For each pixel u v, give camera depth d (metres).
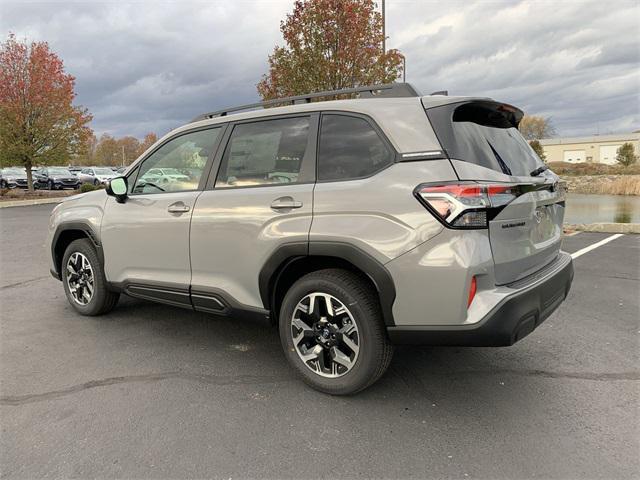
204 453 2.50
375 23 12.08
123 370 3.52
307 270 3.29
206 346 4.00
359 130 3.03
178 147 3.97
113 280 4.34
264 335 4.27
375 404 3.00
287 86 12.17
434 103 2.89
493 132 3.17
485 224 2.60
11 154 21.11
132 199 4.13
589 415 2.84
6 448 2.55
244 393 3.16
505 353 3.78
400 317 2.74
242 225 3.31
